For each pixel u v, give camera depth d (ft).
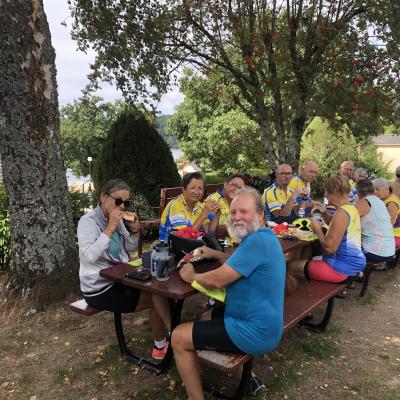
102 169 24.27
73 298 14.47
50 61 13.98
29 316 13.70
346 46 23.77
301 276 13.46
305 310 10.60
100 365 10.92
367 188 17.10
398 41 23.17
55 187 14.48
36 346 12.02
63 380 10.32
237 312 8.05
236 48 29.76
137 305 10.59
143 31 24.57
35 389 10.00
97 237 10.51
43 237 14.26
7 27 12.99
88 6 22.68
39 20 13.50
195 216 13.15
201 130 80.59
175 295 8.43
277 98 27.61
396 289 17.35
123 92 25.35
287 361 11.23
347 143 55.88
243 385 8.82
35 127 13.79
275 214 17.24
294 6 25.61
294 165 28.22
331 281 12.75
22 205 14.08
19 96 13.43
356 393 9.89
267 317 7.84
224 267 7.93
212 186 21.81
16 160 13.84
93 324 13.25
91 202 22.49
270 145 29.04
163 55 25.73
